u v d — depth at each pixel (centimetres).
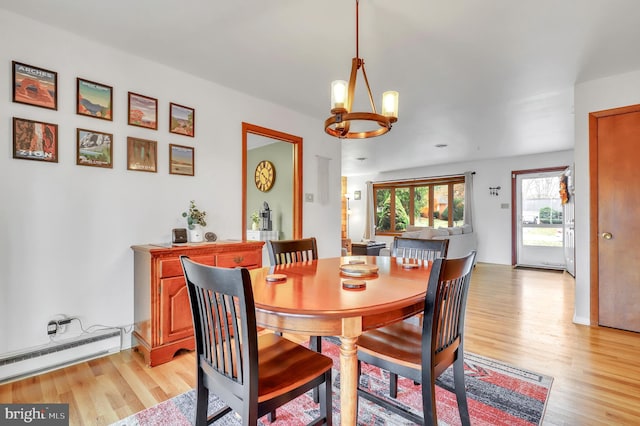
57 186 219
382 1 190
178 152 284
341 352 121
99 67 239
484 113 395
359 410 174
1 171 199
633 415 166
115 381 201
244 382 103
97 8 198
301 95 345
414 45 240
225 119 321
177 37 232
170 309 230
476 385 195
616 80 290
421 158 691
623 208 288
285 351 141
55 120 219
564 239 613
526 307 363
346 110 169
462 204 759
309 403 180
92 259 234
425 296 125
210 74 293
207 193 305
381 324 123
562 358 232
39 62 213
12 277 202
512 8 196
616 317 291
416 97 343
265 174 564
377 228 924
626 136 286
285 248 223
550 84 310
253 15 206
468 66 274
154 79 269
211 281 108
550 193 637
